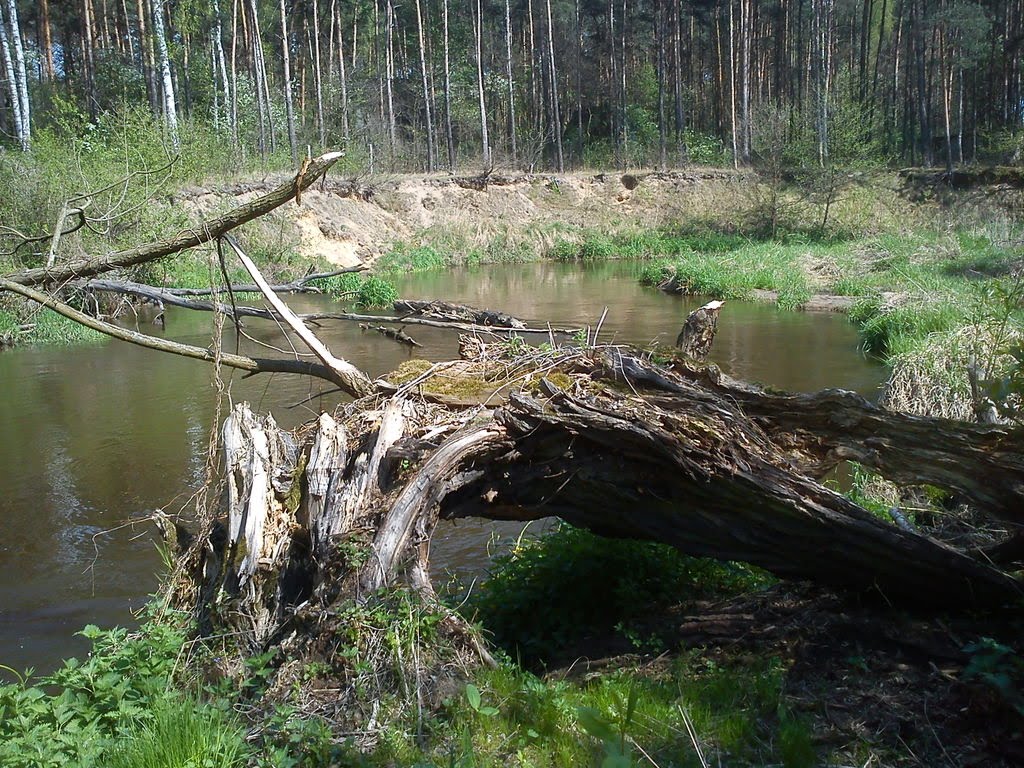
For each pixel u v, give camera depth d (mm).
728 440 4762
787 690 3949
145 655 4262
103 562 7156
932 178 39844
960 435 4738
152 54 36562
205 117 34719
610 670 4418
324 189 35469
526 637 5031
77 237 14953
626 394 5340
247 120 38969
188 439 10367
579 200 44875
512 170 46812
